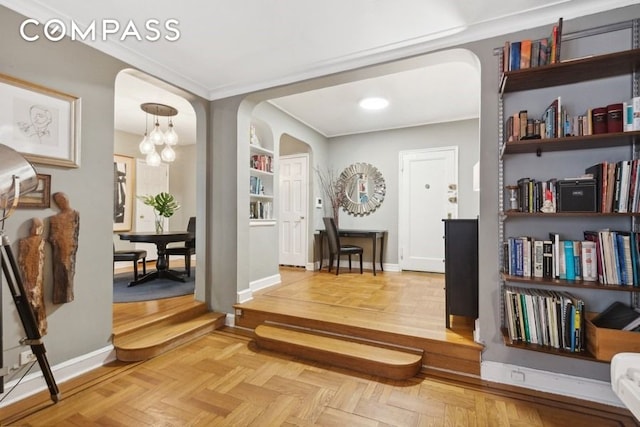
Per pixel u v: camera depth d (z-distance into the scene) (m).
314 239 5.28
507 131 2.05
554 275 1.89
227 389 2.00
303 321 2.75
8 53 1.81
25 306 1.70
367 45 2.38
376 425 1.67
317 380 2.12
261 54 2.50
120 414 1.74
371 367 2.20
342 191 5.54
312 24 2.11
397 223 5.14
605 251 1.76
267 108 3.96
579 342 1.79
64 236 2.04
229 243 3.21
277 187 4.20
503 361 2.09
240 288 3.21
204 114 3.25
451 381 2.11
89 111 2.22
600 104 1.89
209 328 2.98
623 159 1.88
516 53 1.87
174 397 1.91
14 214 1.85
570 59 1.86
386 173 5.23
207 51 2.46
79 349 2.17
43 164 1.97
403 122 4.84
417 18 2.04
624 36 1.83
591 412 1.78
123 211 5.45
